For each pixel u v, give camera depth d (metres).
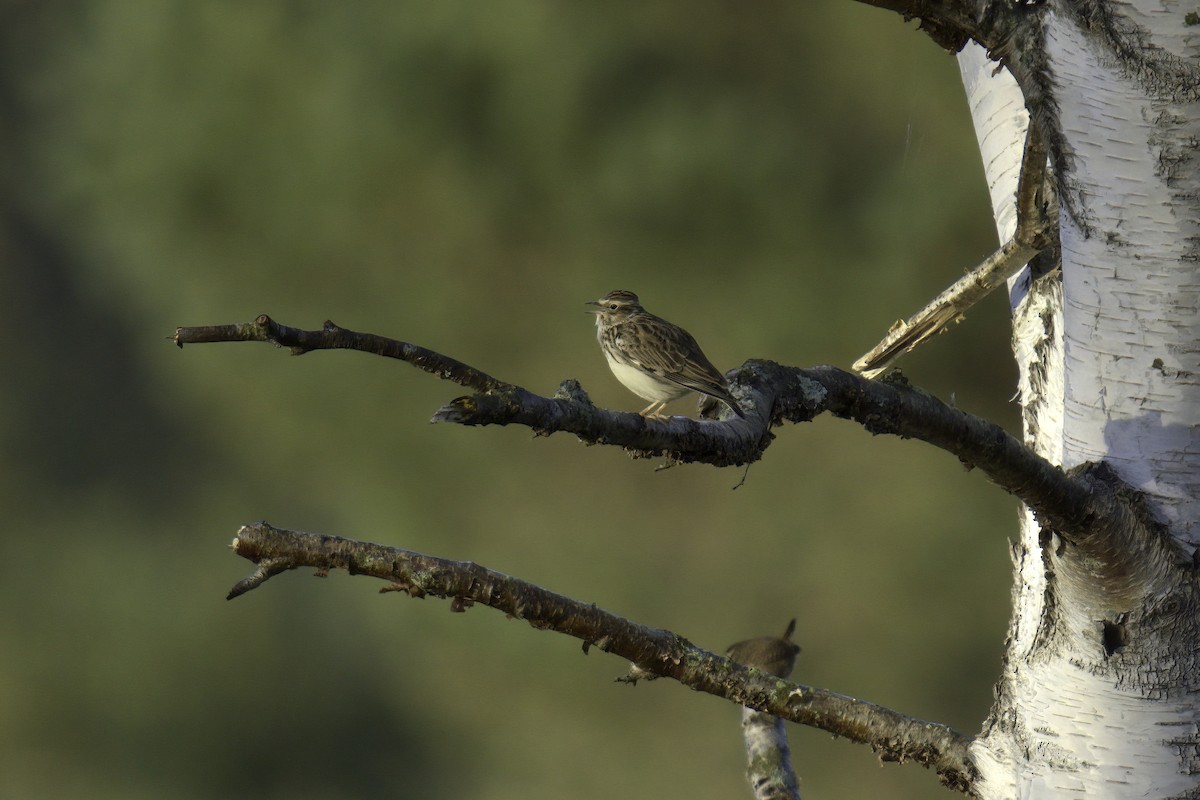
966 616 16.05
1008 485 4.11
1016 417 15.91
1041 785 4.23
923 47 14.64
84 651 22.94
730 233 14.99
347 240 15.63
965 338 15.55
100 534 24.80
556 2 15.03
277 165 15.46
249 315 16.28
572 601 4.32
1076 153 4.28
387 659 21.73
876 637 16.25
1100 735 4.15
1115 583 4.09
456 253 15.66
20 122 26.58
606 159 14.76
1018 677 4.41
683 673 4.53
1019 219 5.13
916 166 14.88
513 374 16.22
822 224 15.03
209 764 22.42
